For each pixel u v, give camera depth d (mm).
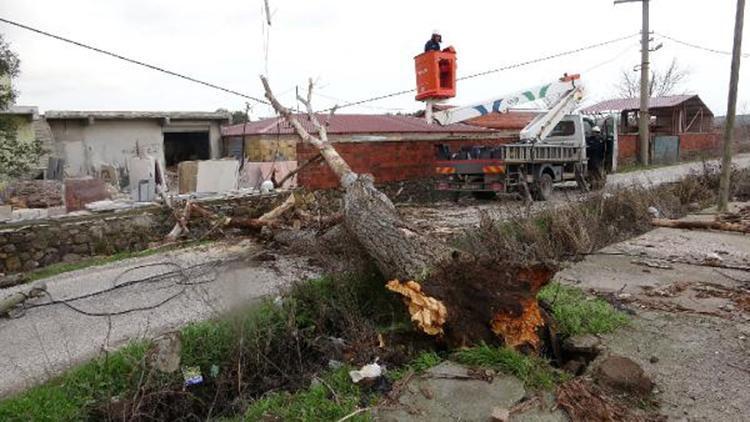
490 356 3512
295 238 7504
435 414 2992
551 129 13734
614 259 6234
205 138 21984
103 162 18844
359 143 12633
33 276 6832
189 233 8688
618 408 2975
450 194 13664
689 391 3150
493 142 16031
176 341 3910
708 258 6164
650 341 3809
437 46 12844
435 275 4074
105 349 4027
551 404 3041
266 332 4285
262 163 12320
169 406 3596
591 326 3996
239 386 3719
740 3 9016
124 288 6027
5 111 13844
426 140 14250
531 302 3828
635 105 30359
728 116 9430
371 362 3713
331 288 5008
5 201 12250
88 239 7914
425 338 3990
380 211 4699
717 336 3873
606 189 10031
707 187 11891
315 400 3225
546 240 6465
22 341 4555
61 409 3297
